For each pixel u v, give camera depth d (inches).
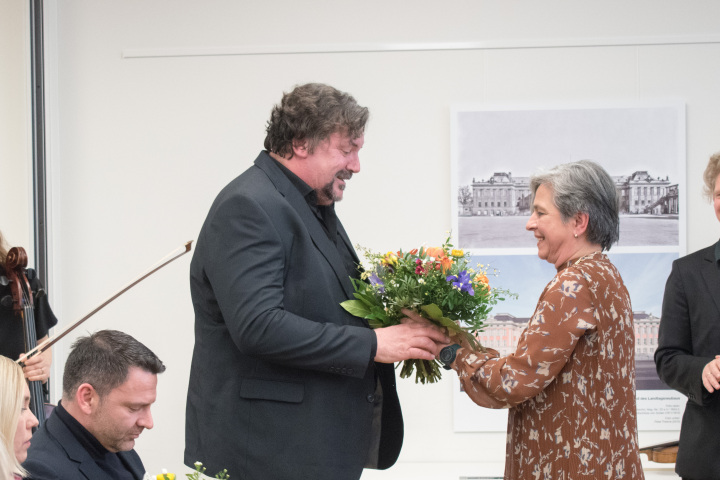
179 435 187.0
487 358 90.9
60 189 188.9
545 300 86.6
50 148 186.4
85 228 188.9
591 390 86.0
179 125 188.1
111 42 189.0
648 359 183.2
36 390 137.8
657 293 183.6
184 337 187.6
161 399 187.2
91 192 189.0
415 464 182.1
